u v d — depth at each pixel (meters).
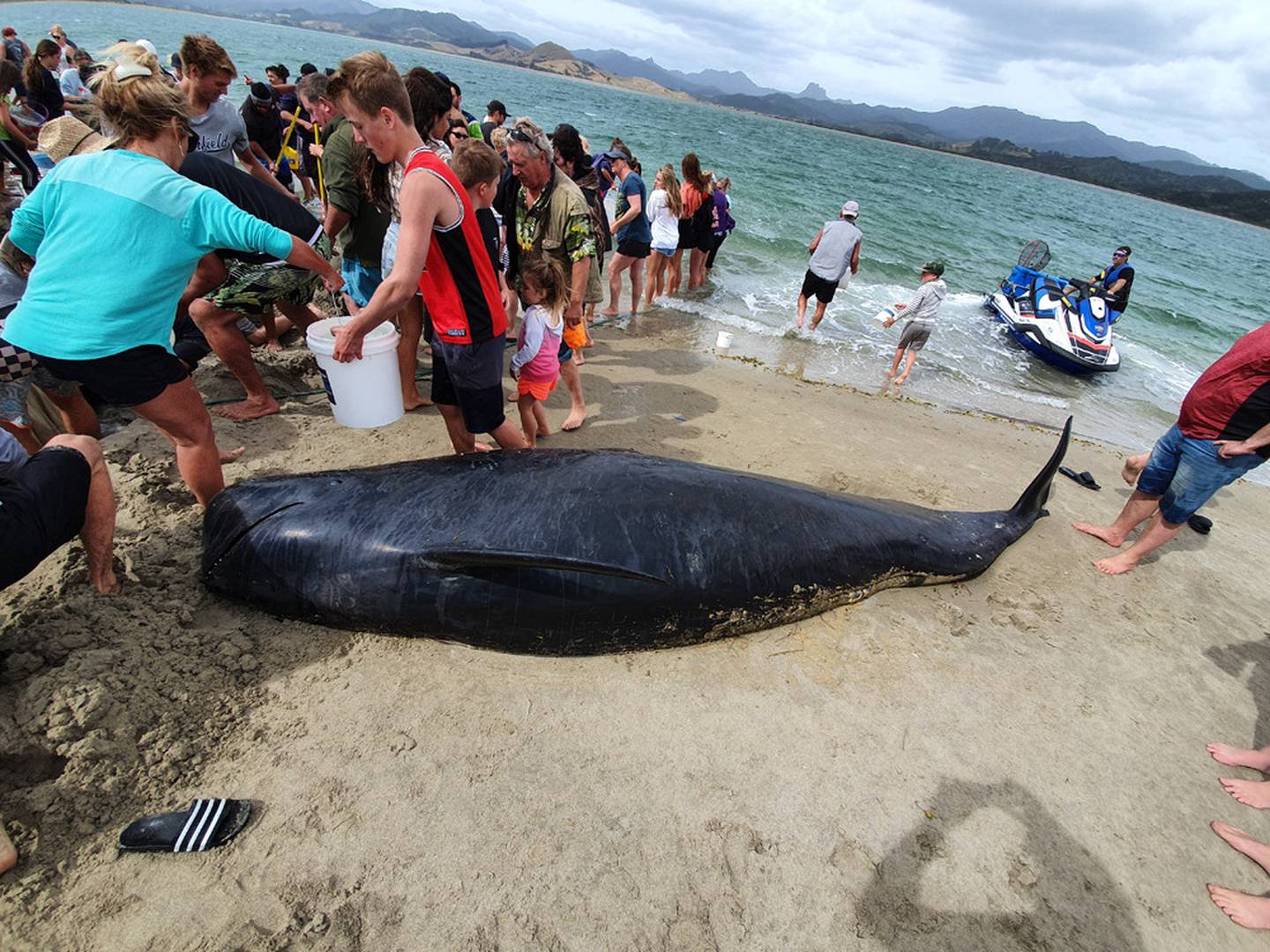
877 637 3.56
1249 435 3.68
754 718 2.99
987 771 2.89
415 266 2.88
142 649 2.80
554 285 4.19
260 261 4.05
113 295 2.66
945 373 8.89
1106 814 2.79
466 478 3.27
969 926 2.31
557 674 3.09
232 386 5.05
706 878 2.34
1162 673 3.63
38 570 3.17
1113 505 5.43
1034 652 3.62
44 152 4.12
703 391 6.43
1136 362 11.04
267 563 3.08
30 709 2.44
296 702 2.77
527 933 2.12
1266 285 31.75
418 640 3.15
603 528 3.14
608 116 48.84
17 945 1.92
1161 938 2.37
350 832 2.32
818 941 2.21
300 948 2.00
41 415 3.80
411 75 3.93
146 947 1.96
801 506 3.59
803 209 19.39
